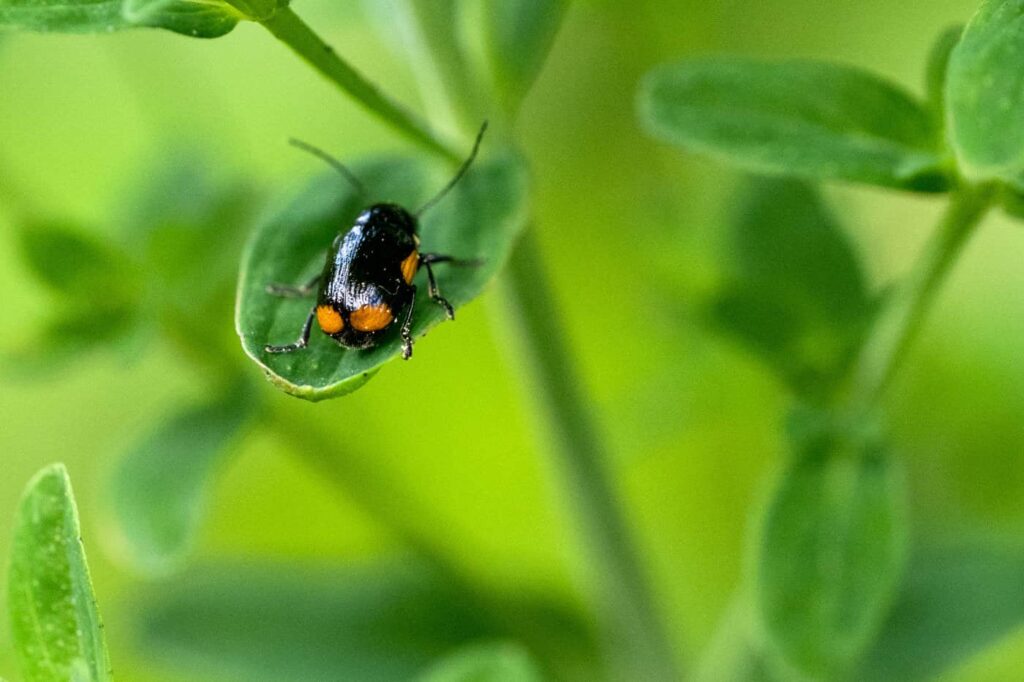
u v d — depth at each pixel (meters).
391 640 0.13
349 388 0.10
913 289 0.11
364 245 0.11
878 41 0.14
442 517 0.14
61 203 0.14
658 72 0.11
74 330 0.12
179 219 0.12
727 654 0.12
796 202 0.12
